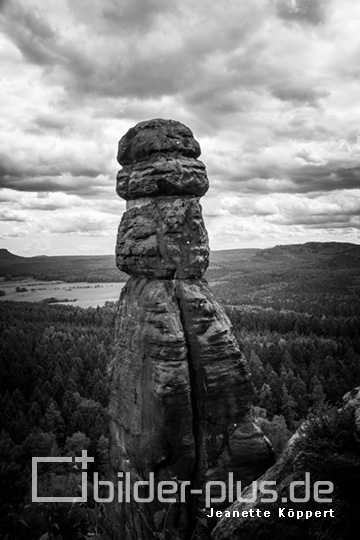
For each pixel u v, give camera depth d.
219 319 22.30
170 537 19.41
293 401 87.38
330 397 94.88
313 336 148.88
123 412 22.97
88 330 163.62
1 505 48.19
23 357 120.50
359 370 104.31
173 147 23.33
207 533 19.95
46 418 81.69
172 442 20.44
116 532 21.97
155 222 23.16
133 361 22.59
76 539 25.98
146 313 22.05
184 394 20.59
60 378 101.69
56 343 137.00
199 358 21.23
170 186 23.00
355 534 15.29
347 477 16.14
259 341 147.62
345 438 16.83
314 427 17.72
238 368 21.77
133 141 24.41
